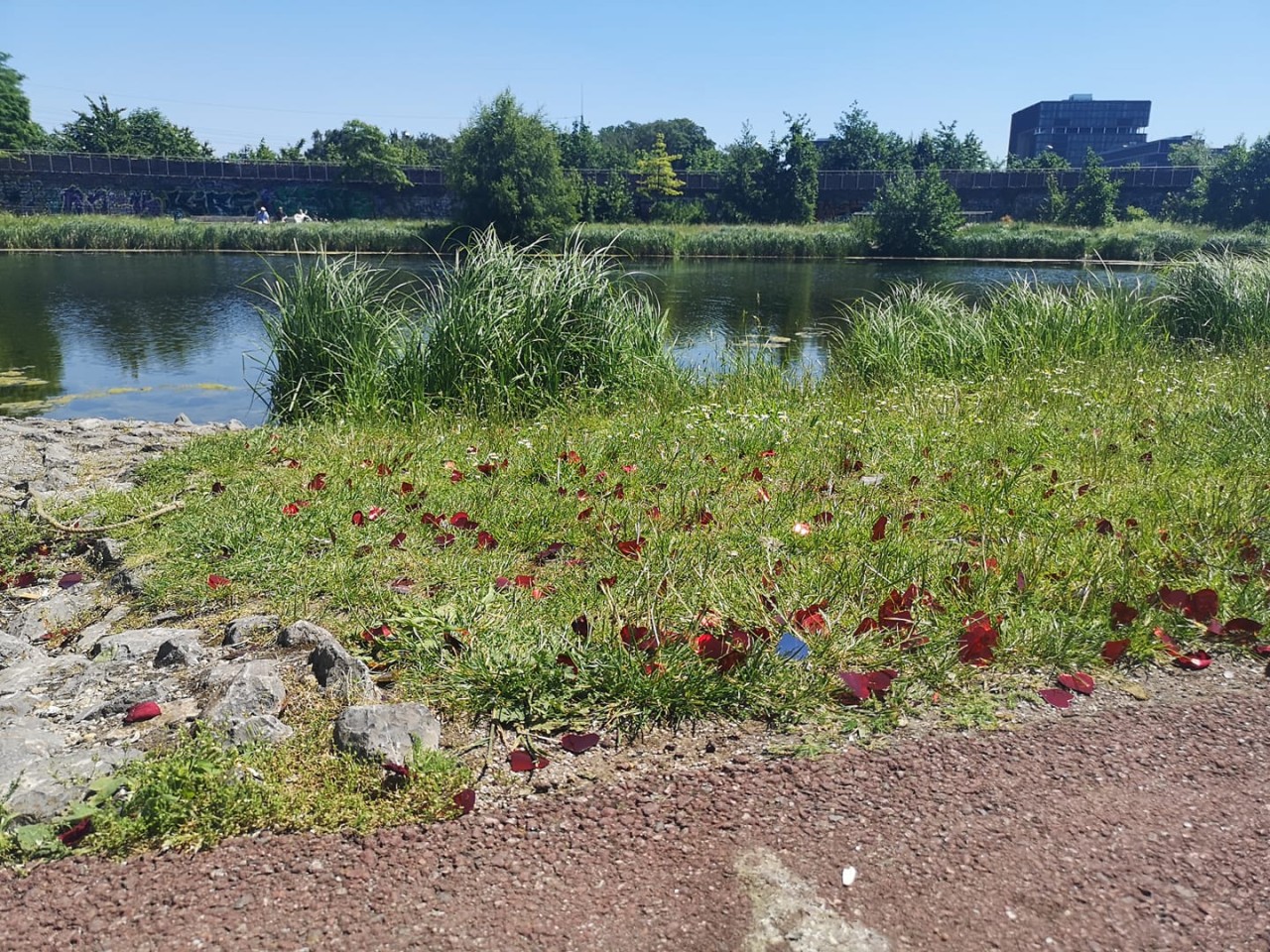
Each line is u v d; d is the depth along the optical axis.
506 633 2.54
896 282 22.53
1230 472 4.04
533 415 6.07
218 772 1.97
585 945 1.61
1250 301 8.98
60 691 2.43
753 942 1.62
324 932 1.63
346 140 47.94
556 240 35.00
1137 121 178.38
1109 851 1.83
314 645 2.56
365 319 6.54
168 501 3.90
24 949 1.60
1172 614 2.68
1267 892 1.73
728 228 41.75
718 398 6.36
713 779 2.04
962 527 3.44
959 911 1.69
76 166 44.59
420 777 2.00
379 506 3.74
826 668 2.41
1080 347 8.04
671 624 2.60
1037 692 2.36
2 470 4.72
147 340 12.52
